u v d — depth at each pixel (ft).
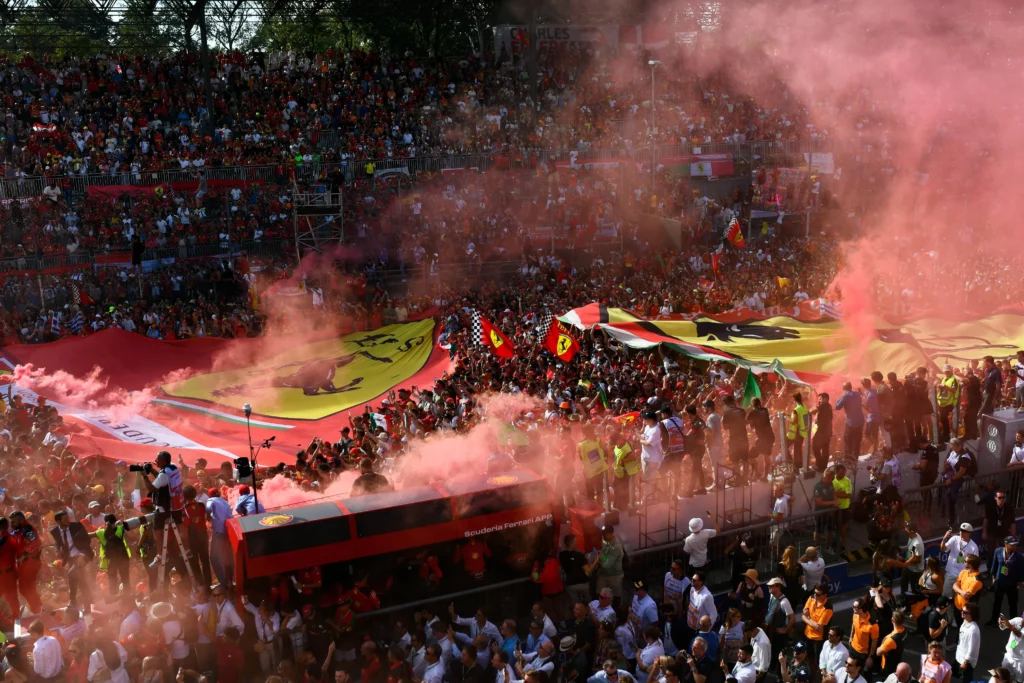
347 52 180.34
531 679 39.09
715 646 44.16
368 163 128.98
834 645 43.60
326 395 81.25
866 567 55.83
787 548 49.96
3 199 110.32
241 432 71.87
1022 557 50.72
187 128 131.13
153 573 46.37
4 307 102.42
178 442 68.18
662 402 58.75
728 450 56.34
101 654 40.47
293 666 41.45
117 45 154.81
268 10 153.58
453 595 47.96
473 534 47.11
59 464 58.90
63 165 117.91
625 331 81.15
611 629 44.29
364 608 45.96
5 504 53.21
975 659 45.62
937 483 58.49
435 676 41.86
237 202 121.49
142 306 101.65
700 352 76.59
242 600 44.11
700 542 51.39
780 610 46.42
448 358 86.12
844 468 55.31
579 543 50.42
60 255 110.01
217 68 143.23
